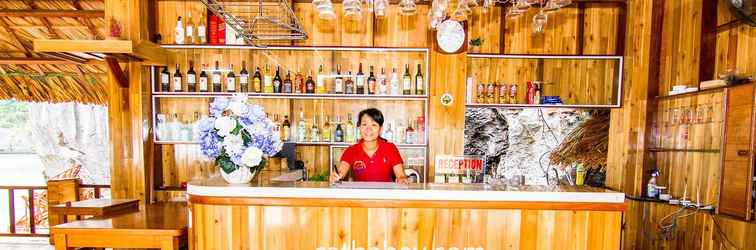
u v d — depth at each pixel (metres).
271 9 3.40
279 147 2.20
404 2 2.53
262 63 3.60
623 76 3.37
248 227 2.01
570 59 3.55
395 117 3.65
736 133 2.35
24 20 3.59
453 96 3.39
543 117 3.64
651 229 3.15
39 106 5.27
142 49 2.80
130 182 3.35
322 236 2.01
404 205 1.99
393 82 3.47
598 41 3.52
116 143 3.33
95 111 5.34
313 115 3.67
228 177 2.09
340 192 2.00
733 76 2.42
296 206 2.00
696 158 2.83
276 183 2.13
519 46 3.54
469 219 2.00
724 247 2.56
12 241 4.21
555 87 3.60
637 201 3.24
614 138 3.49
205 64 3.60
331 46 3.39
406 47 3.38
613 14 3.51
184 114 3.61
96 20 3.58
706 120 2.74
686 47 2.95
